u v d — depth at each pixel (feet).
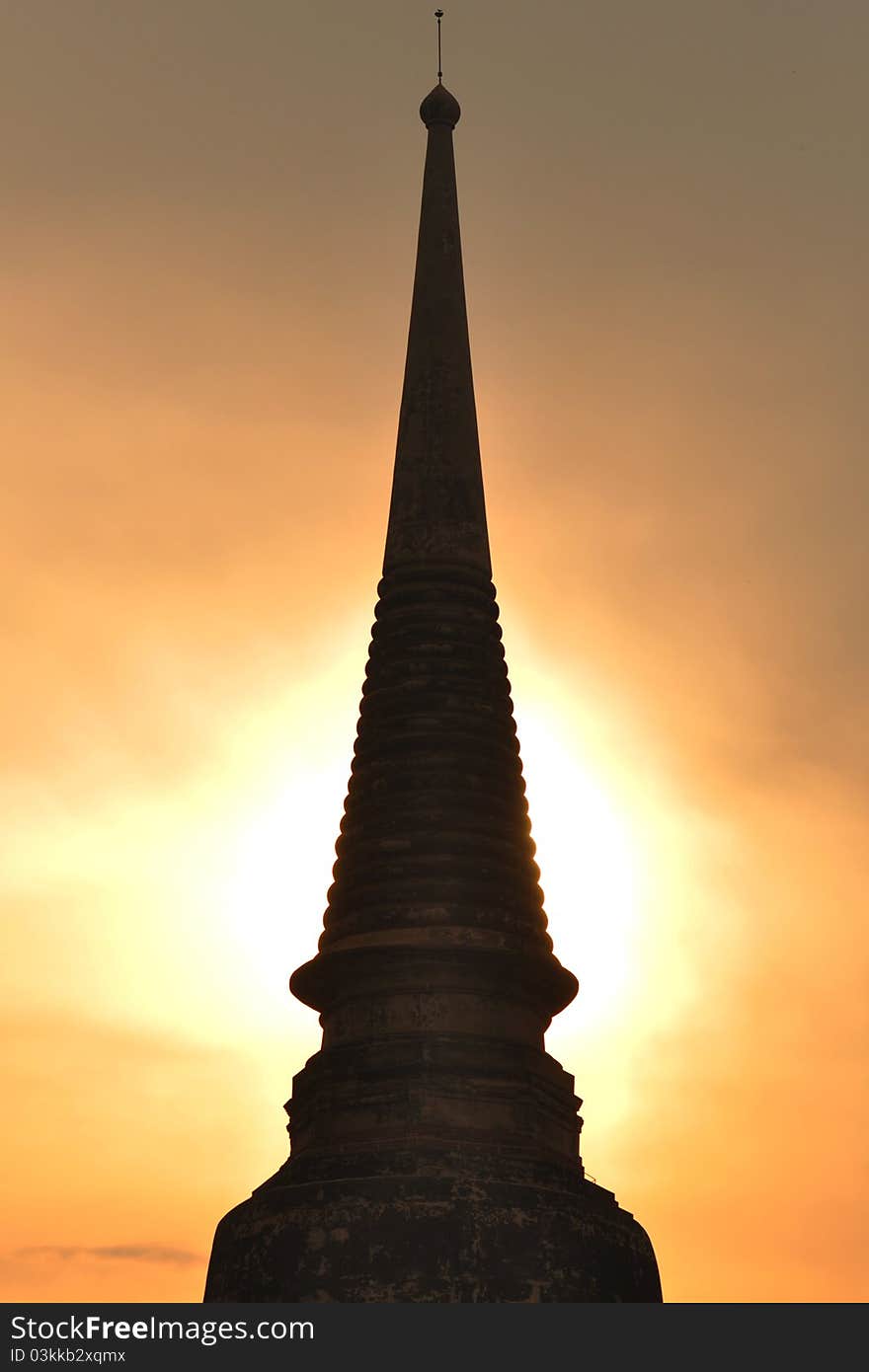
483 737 375.04
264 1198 334.44
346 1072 345.92
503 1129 341.62
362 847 364.58
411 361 403.13
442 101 423.64
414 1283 320.50
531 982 356.18
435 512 392.06
